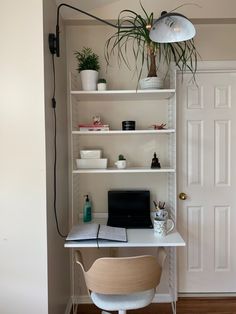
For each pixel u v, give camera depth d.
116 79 2.27
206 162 2.35
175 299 2.25
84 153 2.10
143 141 2.30
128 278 1.48
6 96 1.58
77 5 2.04
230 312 2.20
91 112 2.29
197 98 2.34
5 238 1.60
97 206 2.31
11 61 1.57
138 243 1.73
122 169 2.05
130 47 2.26
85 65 2.05
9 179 1.59
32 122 1.58
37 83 1.58
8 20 1.57
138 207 2.23
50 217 1.69
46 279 1.60
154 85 2.01
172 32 1.56
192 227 2.37
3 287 1.61
